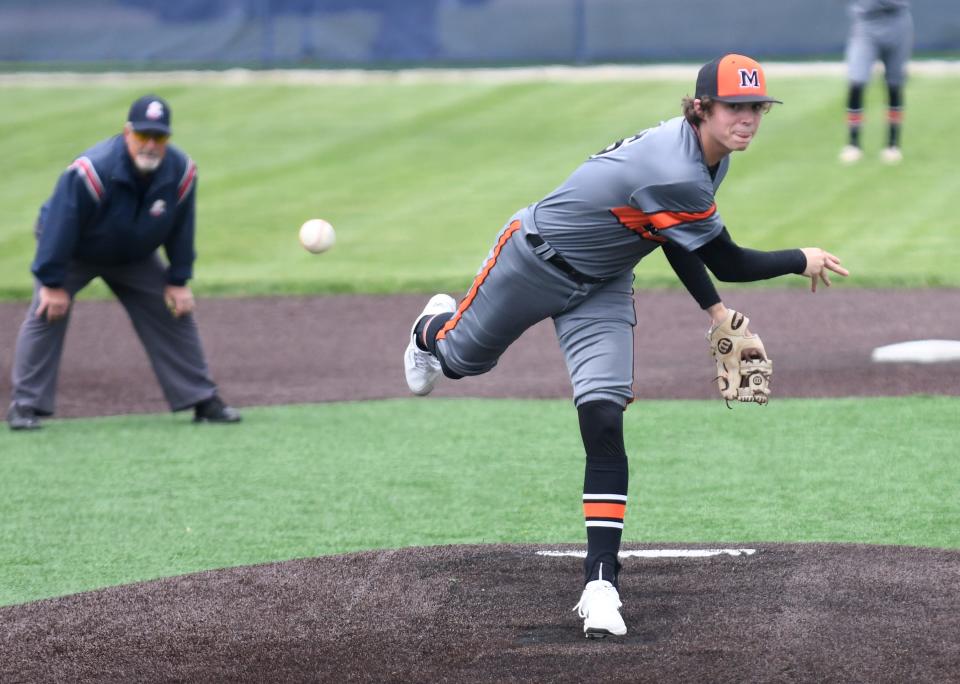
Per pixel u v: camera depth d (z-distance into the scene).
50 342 27.83
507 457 24.89
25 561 19.72
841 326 34.94
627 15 73.25
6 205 51.72
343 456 25.20
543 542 19.98
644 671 14.64
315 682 14.70
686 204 15.58
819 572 17.80
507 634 15.94
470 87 70.94
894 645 15.13
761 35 71.81
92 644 16.00
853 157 53.84
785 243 42.78
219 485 23.50
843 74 69.06
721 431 26.11
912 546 19.08
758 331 34.84
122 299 27.94
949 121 59.59
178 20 77.00
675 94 66.56
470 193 51.94
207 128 64.50
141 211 26.47
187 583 18.14
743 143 15.42
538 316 16.89
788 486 22.55
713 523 20.69
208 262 44.19
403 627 16.25
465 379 31.56
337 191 53.16
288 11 76.38
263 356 34.31
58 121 65.62
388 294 40.16
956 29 70.62
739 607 16.53
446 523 21.09
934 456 24.03
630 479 23.17
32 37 77.56
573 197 16.09
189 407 28.02
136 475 24.19
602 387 16.28
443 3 75.25
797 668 14.55
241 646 15.81
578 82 70.56
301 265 43.56
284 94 70.94
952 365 30.80
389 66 76.31
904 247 42.09
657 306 38.19
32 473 24.41
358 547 20.02
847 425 26.23
